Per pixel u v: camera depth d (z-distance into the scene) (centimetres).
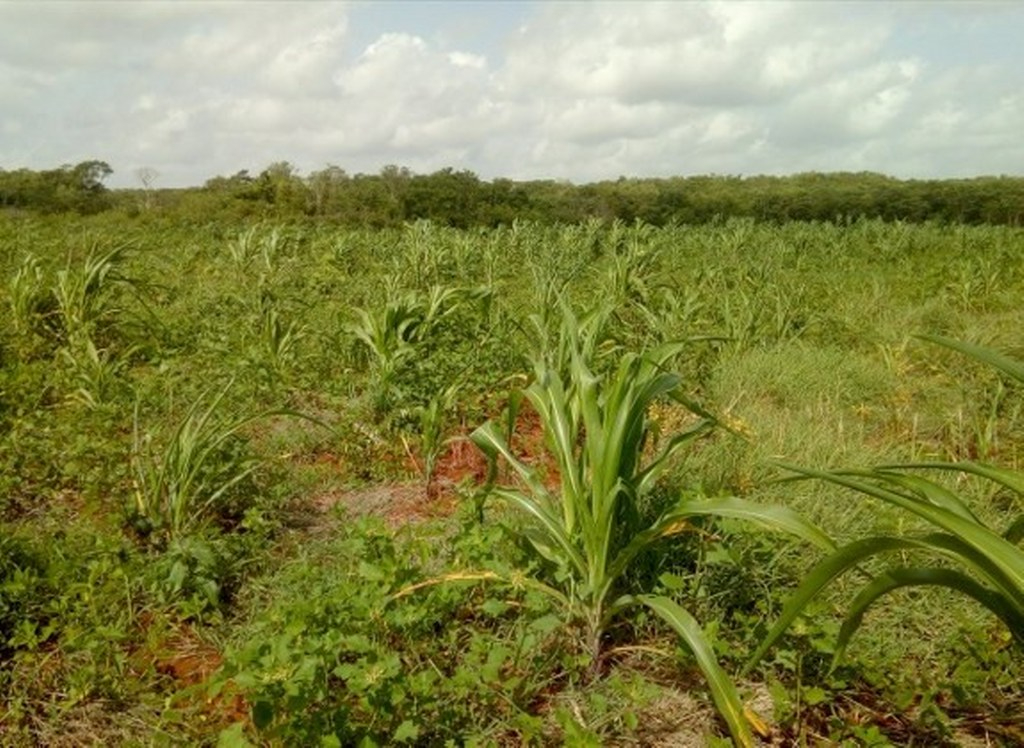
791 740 234
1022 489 177
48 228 1855
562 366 419
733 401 505
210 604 306
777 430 446
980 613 277
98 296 695
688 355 603
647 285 877
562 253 1262
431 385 507
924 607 280
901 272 1342
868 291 1119
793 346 701
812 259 1541
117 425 472
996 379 546
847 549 172
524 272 1280
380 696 215
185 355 670
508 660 263
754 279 1070
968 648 253
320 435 498
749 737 200
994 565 162
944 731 226
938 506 167
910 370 653
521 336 679
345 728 217
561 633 270
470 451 472
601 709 233
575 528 271
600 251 1527
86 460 409
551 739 234
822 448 424
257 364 570
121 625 287
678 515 238
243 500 384
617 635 279
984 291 1070
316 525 389
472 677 230
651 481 278
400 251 1329
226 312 802
